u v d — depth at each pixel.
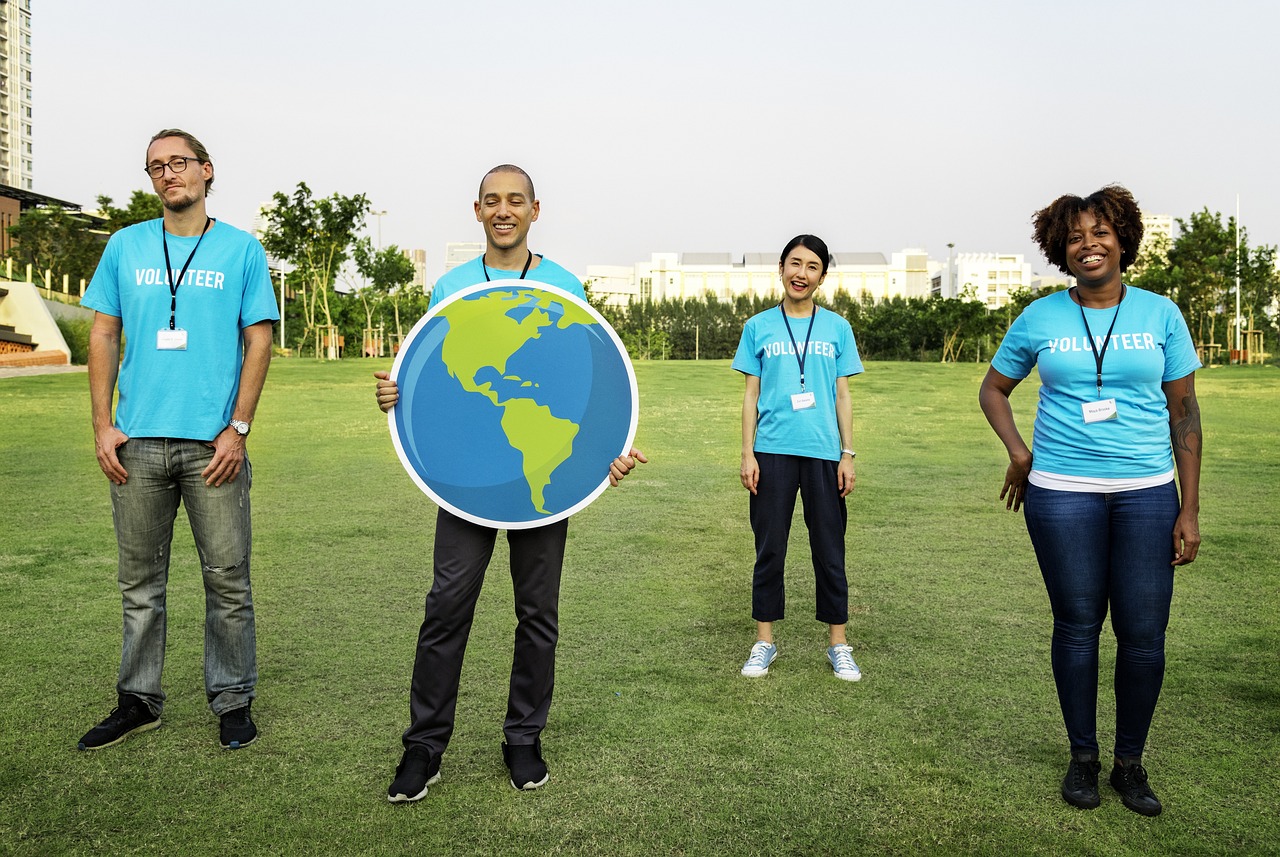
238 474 3.07
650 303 87.75
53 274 48.97
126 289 3.03
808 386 3.79
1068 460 2.68
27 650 3.88
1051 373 2.71
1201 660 3.80
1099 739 3.08
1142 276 41.31
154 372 3.01
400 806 2.62
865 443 11.67
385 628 4.25
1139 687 2.62
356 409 15.33
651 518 7.02
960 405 16.61
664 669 3.76
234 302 3.10
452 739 3.09
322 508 7.24
